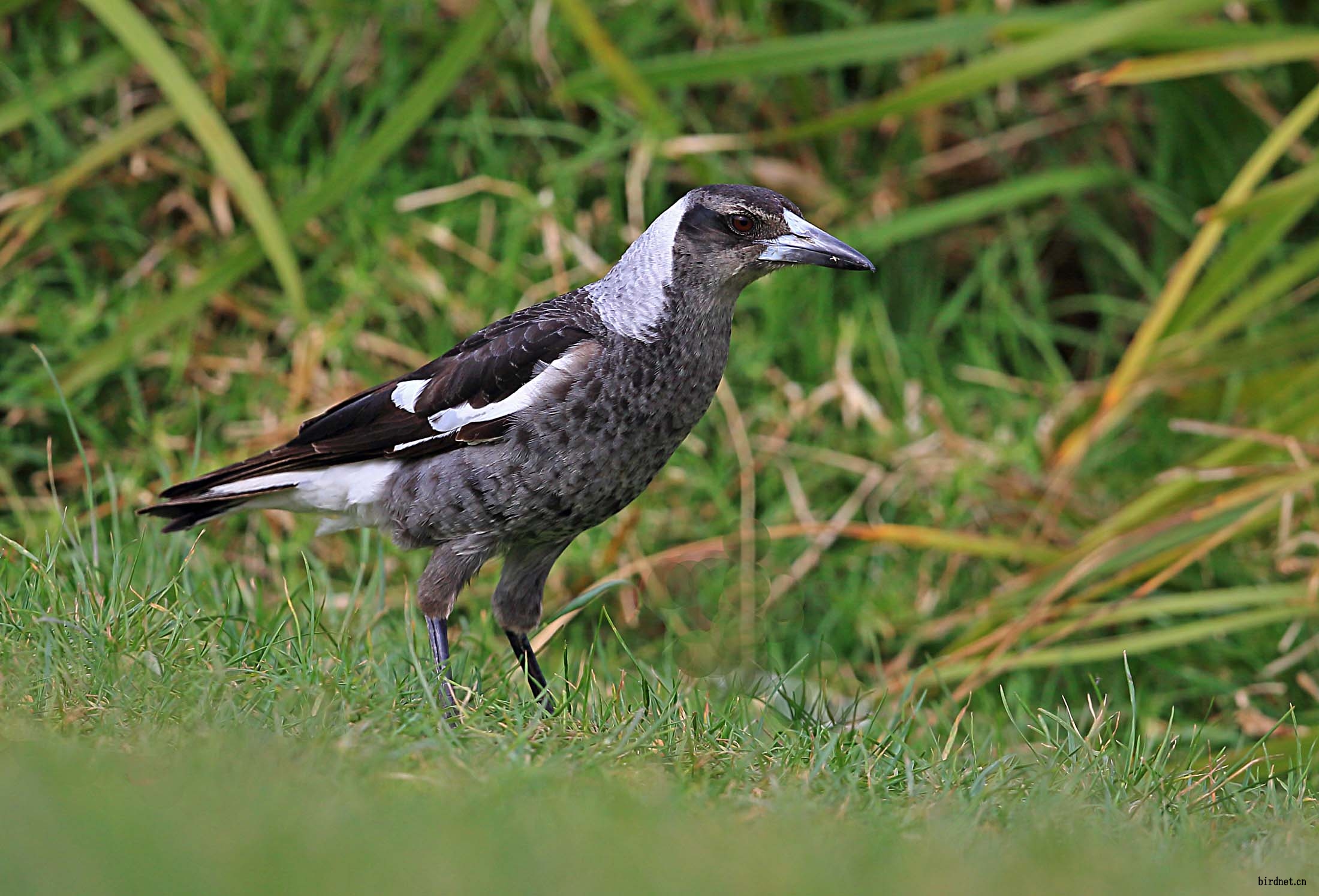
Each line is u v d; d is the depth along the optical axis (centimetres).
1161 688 1152
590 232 1274
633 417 752
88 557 791
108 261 1243
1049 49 1107
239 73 1238
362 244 1234
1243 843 588
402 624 888
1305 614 1031
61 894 360
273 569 1109
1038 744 737
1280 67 1330
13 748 508
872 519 1205
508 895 396
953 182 1369
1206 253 1074
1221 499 1033
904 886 448
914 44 1144
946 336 1340
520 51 1280
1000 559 1186
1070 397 1224
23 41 1250
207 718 573
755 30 1279
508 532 761
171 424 1191
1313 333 1138
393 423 756
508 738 605
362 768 536
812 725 685
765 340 1249
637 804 527
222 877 384
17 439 1179
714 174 1273
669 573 1131
